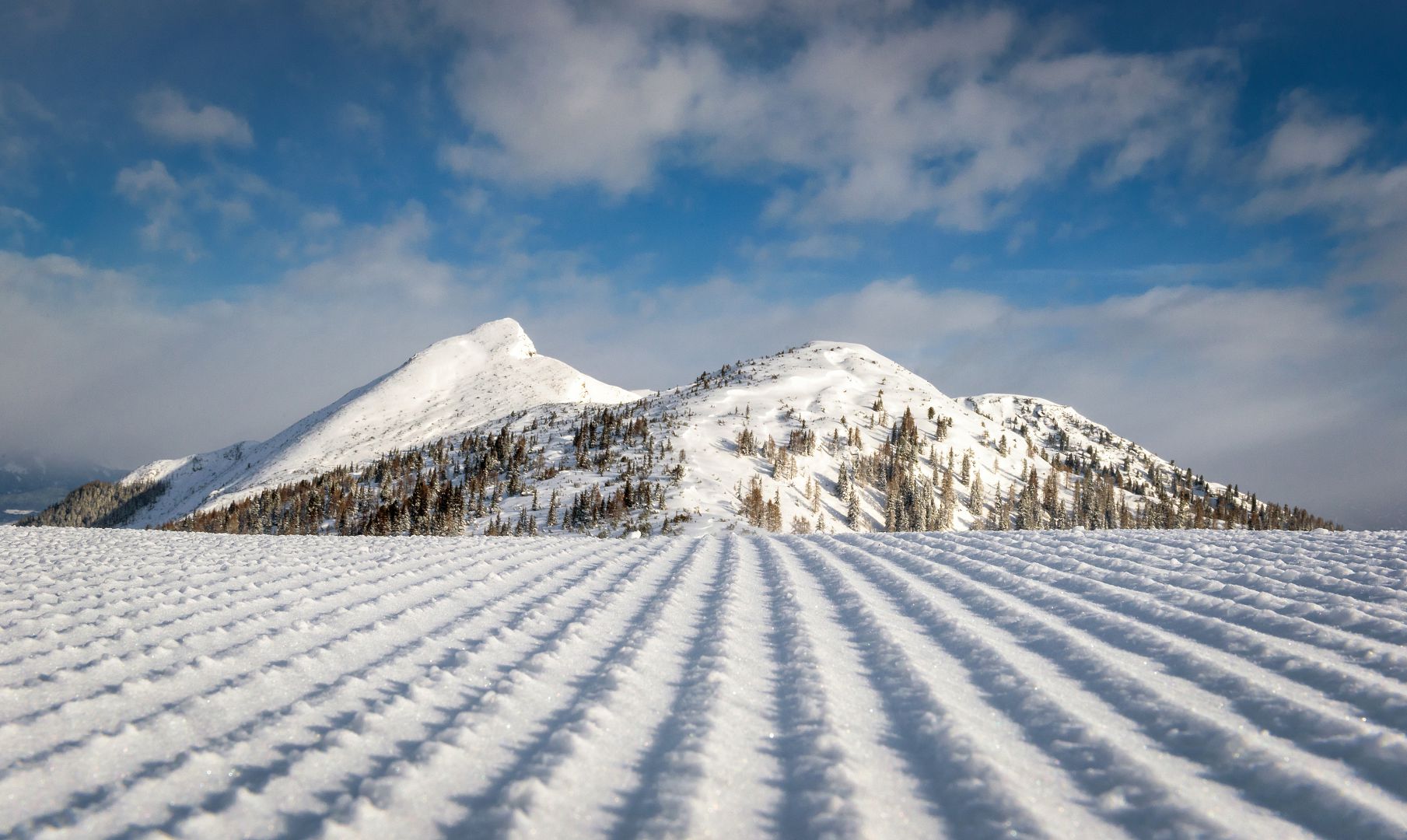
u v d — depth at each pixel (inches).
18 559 338.0
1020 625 211.8
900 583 295.7
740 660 177.0
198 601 235.8
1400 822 92.0
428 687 152.4
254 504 6584.6
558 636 198.7
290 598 245.6
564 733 124.3
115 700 138.4
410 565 345.1
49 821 94.1
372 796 103.0
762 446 6825.8
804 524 4793.3
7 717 127.7
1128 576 272.7
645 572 335.3
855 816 96.6
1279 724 127.2
